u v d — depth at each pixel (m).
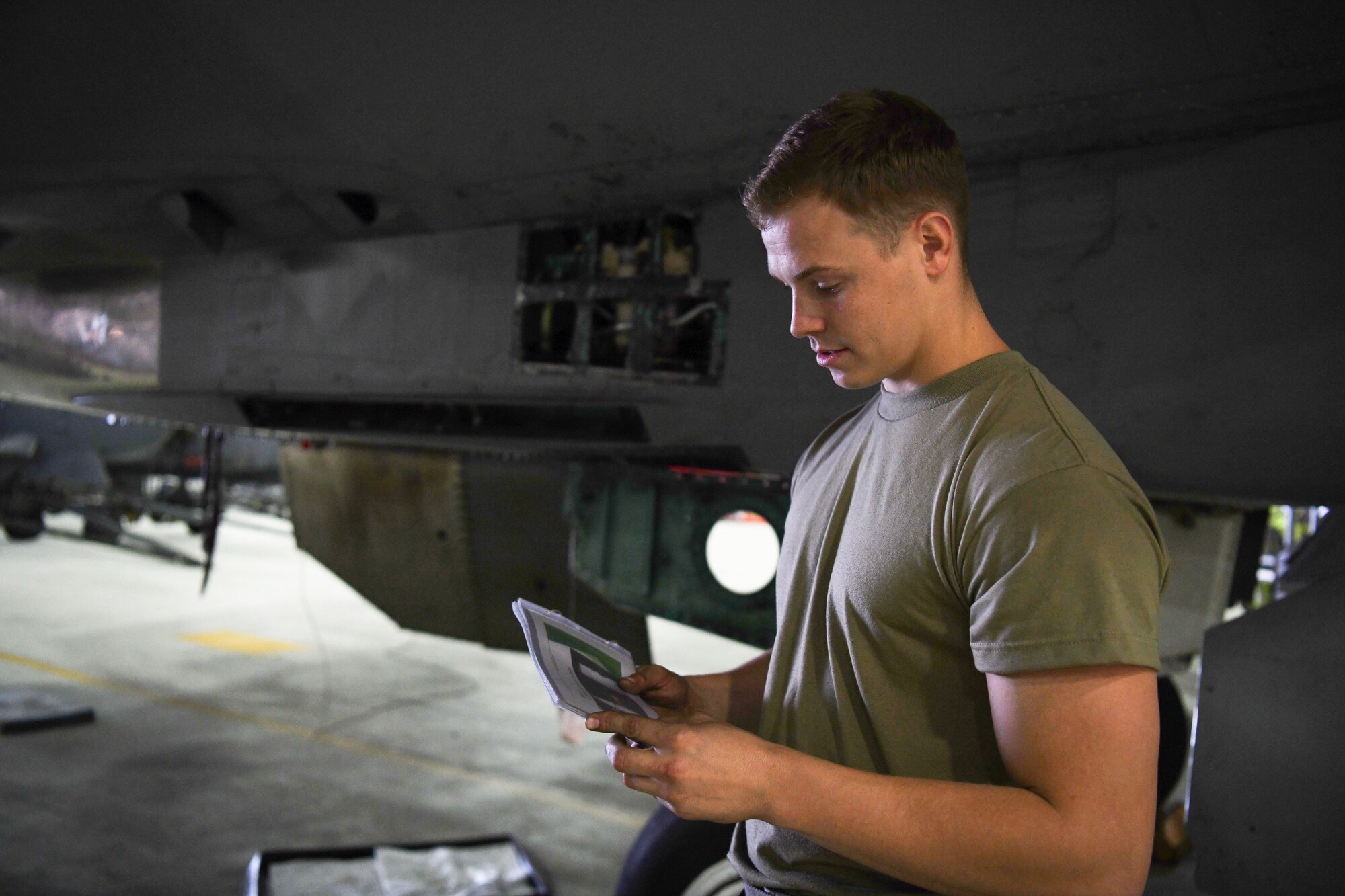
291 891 2.96
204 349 3.29
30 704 4.78
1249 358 1.64
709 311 2.38
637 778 0.85
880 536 0.91
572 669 1.06
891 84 1.89
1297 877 1.58
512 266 2.63
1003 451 0.83
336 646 6.78
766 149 2.12
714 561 9.44
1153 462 1.77
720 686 1.22
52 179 3.03
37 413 10.56
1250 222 1.64
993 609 0.79
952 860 0.77
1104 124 1.75
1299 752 1.58
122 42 2.61
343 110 2.52
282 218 2.97
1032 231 1.86
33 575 8.74
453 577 3.27
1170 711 3.57
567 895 3.19
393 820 3.76
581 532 2.61
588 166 2.36
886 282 0.89
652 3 1.98
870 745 0.94
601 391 2.48
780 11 1.88
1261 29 1.52
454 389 2.75
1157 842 3.52
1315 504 1.70
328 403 3.29
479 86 2.31
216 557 10.49
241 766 4.25
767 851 1.01
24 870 3.14
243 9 2.40
